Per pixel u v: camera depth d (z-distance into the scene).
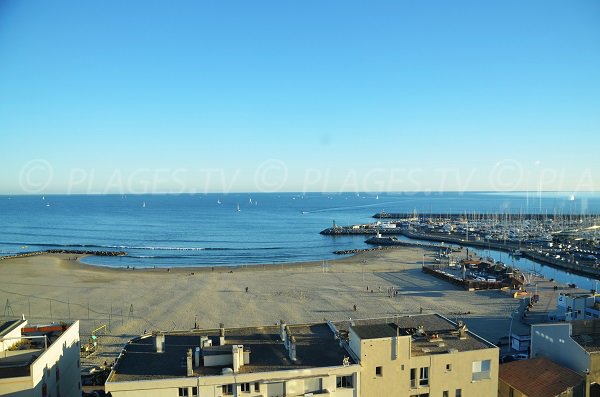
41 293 123.12
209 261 194.00
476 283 127.00
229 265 181.25
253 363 40.34
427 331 49.47
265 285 135.12
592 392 43.78
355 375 39.25
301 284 136.75
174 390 36.66
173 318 98.94
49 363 42.66
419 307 107.69
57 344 45.12
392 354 40.09
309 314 101.94
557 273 174.12
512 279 130.50
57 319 98.12
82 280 142.00
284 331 45.88
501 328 90.56
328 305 110.25
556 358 50.53
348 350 42.78
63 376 46.56
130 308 107.25
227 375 37.16
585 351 46.56
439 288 129.38
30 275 149.75
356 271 160.75
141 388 36.19
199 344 45.62
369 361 39.59
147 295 121.25
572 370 46.41
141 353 43.28
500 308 106.19
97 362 73.25
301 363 40.31
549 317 94.62
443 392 41.66
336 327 50.66
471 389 42.50
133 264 184.25
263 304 111.56
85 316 100.56
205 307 108.56
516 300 114.12
